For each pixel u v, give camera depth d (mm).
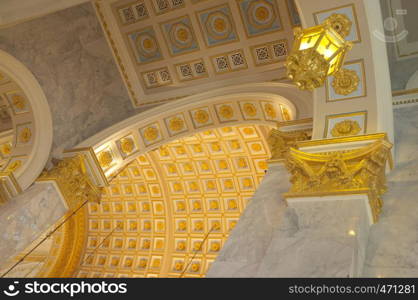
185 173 14859
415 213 5020
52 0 7176
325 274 4148
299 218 5023
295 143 6699
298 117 7438
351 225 4672
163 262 15539
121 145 9336
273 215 5387
